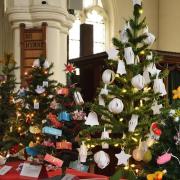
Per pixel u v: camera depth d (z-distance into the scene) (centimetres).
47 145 519
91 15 1859
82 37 1227
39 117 752
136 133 430
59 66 1241
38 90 769
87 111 574
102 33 1872
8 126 821
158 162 323
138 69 439
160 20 1909
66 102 523
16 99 869
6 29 1426
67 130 512
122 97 439
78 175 538
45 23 1220
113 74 443
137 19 450
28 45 1229
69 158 496
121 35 450
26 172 575
